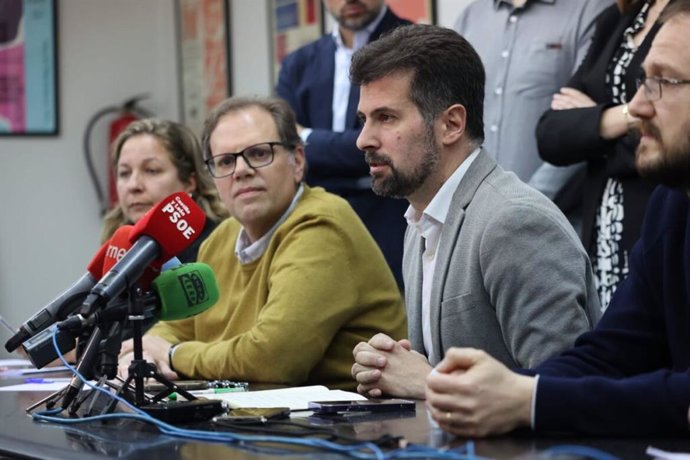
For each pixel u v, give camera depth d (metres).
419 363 2.17
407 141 2.31
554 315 2.16
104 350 1.91
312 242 2.78
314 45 4.28
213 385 2.48
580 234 3.32
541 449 1.49
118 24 7.20
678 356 1.86
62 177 7.02
